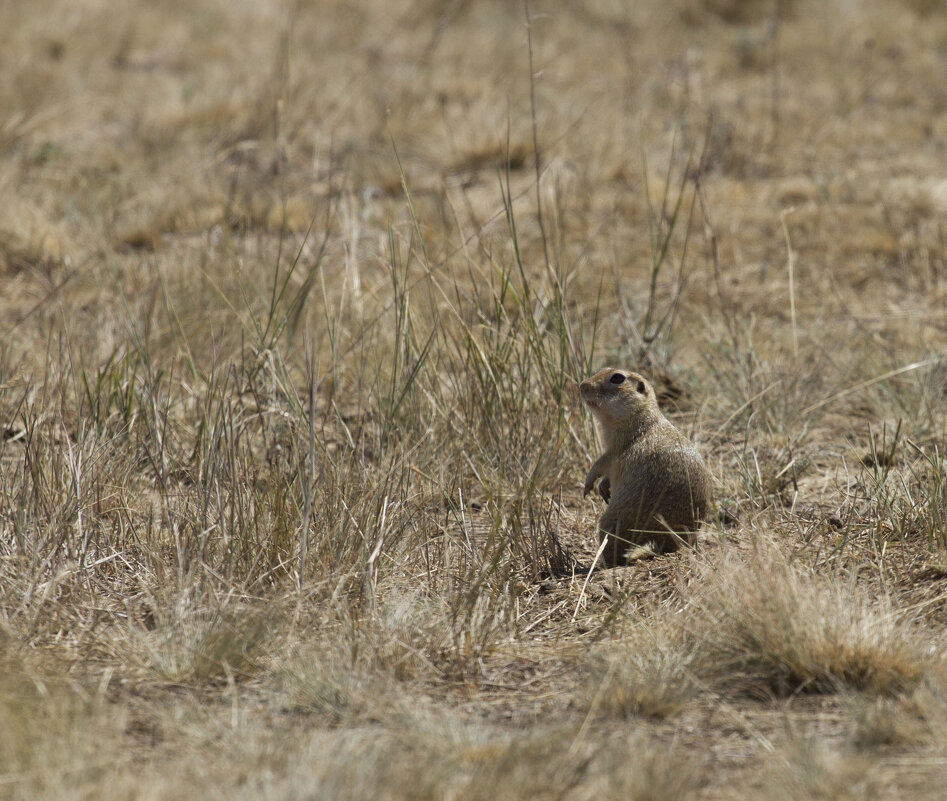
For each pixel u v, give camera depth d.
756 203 20.64
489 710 7.87
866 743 7.14
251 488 10.54
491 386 12.34
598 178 21.05
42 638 8.75
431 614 9.02
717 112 25.05
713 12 32.78
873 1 33.28
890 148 23.39
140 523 10.72
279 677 8.19
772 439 12.93
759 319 16.41
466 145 22.55
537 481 11.21
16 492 10.72
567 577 10.27
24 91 24.95
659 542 10.43
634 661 8.27
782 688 8.08
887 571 9.80
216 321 15.20
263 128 23.30
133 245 18.81
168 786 6.46
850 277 17.98
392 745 7.15
